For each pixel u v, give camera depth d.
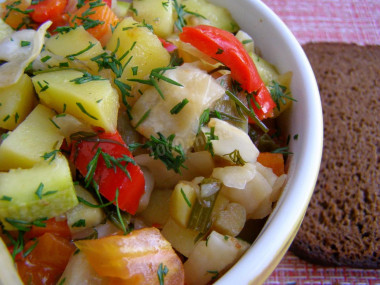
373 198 0.24
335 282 0.22
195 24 0.18
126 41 0.15
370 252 0.22
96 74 0.15
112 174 0.13
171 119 0.14
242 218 0.14
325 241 0.22
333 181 0.25
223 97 0.15
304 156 0.14
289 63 0.17
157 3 0.17
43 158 0.13
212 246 0.13
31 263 0.13
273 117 0.17
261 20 0.18
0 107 0.14
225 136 0.14
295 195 0.13
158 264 0.13
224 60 0.15
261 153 0.15
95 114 0.13
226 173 0.14
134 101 0.15
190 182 0.14
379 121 0.27
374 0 0.32
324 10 0.32
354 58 0.30
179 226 0.14
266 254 0.13
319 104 0.16
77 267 0.12
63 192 0.12
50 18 0.17
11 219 0.12
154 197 0.15
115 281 0.12
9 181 0.12
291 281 0.22
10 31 0.16
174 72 0.15
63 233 0.13
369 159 0.25
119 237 0.12
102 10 0.16
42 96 0.14
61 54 0.15
